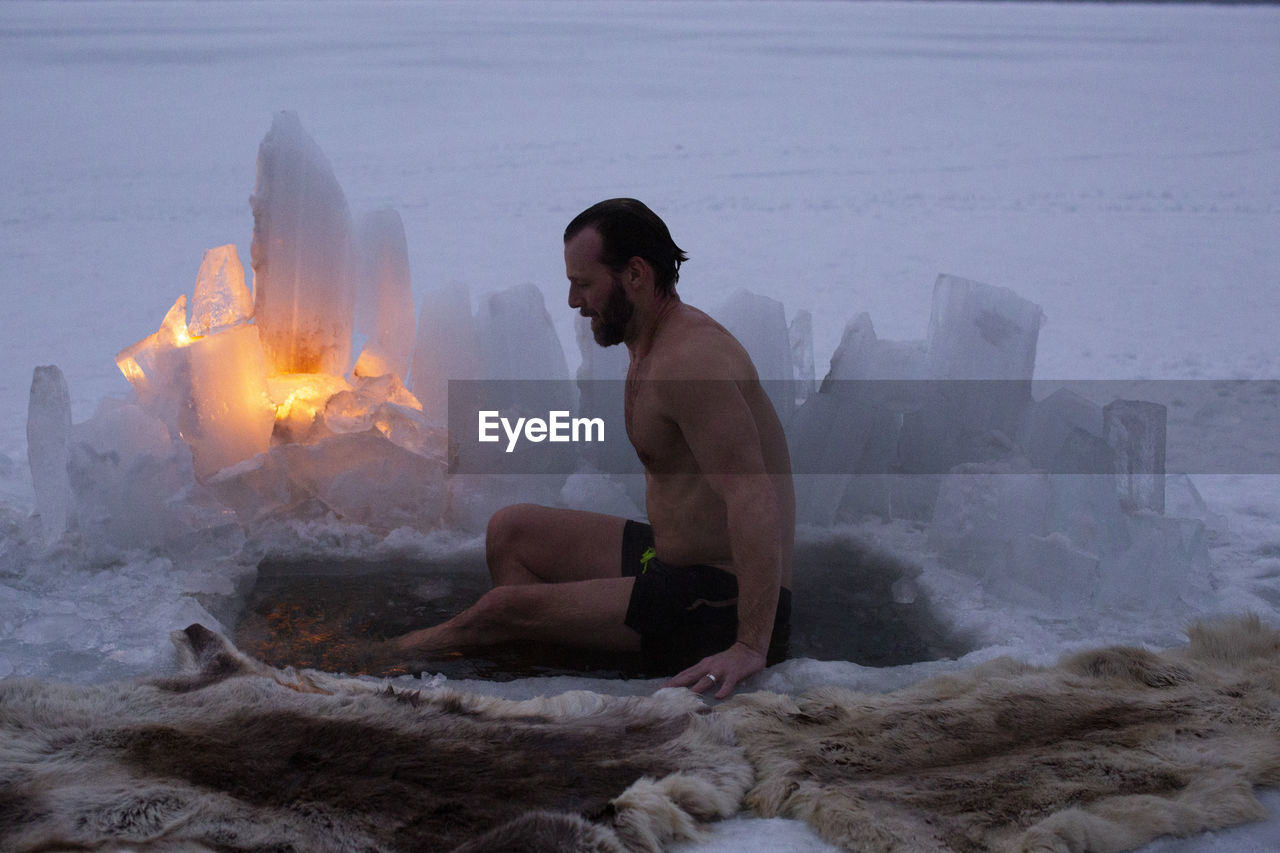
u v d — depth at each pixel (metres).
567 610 2.63
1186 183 12.48
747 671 2.44
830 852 1.83
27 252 9.09
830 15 49.78
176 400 3.26
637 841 1.79
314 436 3.45
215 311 3.63
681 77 22.48
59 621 2.67
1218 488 3.94
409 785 1.94
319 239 3.57
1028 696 2.28
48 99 18.66
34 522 3.23
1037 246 9.48
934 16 51.38
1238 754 2.05
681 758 2.06
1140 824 1.84
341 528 3.34
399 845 1.78
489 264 8.66
